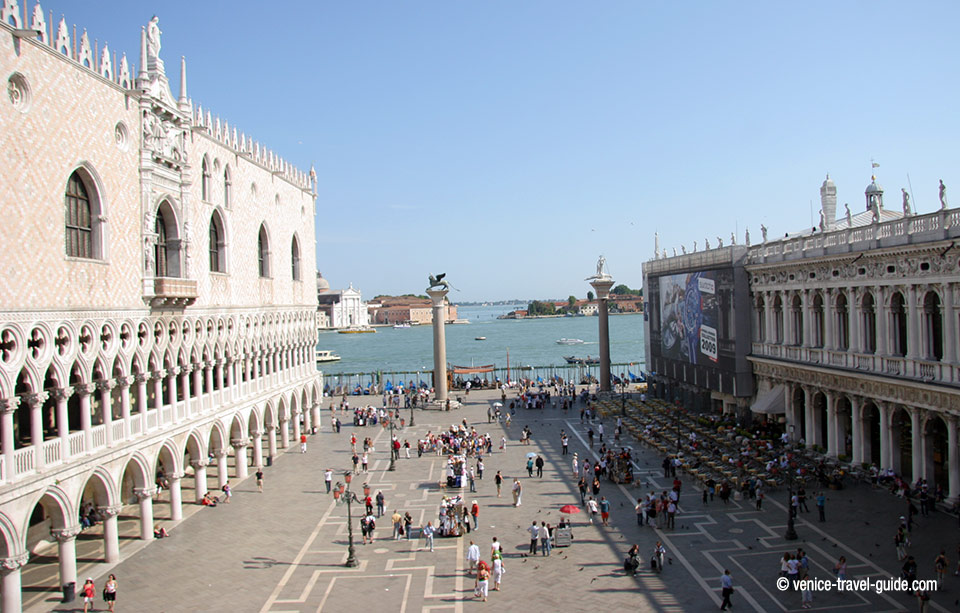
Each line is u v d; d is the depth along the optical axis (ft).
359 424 274.98
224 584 117.19
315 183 268.21
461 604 107.04
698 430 219.20
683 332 265.54
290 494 175.52
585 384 380.37
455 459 189.67
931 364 141.69
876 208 162.20
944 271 137.18
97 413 146.20
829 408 178.70
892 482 153.48
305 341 255.09
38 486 107.04
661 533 136.67
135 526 150.20
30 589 117.08
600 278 328.49
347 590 114.01
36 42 108.88
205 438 166.61
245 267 198.49
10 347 104.47
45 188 111.04
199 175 167.84
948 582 106.42
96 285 124.06
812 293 186.29
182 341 157.69
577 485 175.42
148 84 140.87
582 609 103.45
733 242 226.79
